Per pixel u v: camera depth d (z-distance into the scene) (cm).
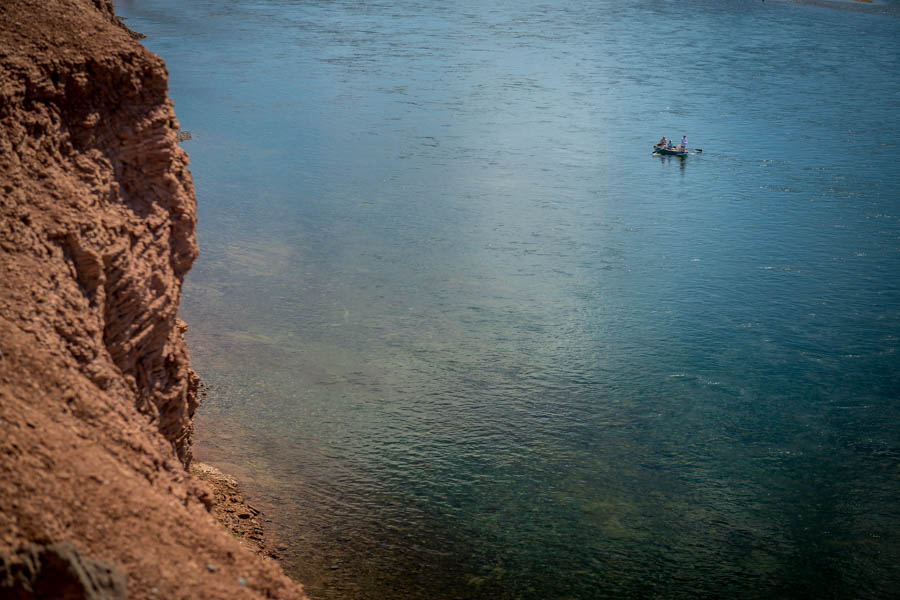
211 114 8881
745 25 14062
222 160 7606
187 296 5103
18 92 1920
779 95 9944
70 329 1734
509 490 3447
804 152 8031
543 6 16012
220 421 3819
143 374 2055
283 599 1536
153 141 2220
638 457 3716
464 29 13600
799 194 7012
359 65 11056
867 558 3123
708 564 3077
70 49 2108
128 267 2008
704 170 7625
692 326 4919
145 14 13912
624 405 4119
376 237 6131
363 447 3684
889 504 3428
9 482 1308
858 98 9794
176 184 2284
